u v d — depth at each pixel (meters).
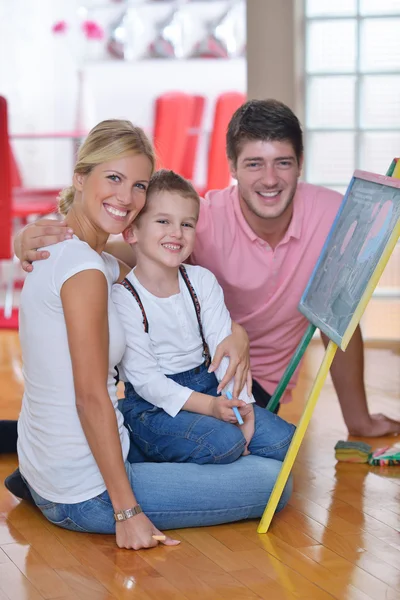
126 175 2.33
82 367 2.21
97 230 2.41
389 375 4.09
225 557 2.21
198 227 2.85
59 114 8.83
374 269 2.24
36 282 2.30
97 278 2.24
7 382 3.95
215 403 2.49
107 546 2.28
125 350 2.51
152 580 2.08
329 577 2.10
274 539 2.32
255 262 2.86
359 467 2.88
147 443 2.52
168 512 2.34
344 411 3.19
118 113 8.74
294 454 2.35
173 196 2.48
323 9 4.56
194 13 8.52
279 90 4.45
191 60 8.58
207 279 2.63
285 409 3.54
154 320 2.52
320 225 2.86
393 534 2.35
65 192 2.52
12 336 4.89
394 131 4.61
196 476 2.38
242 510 2.40
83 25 8.59
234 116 2.74
